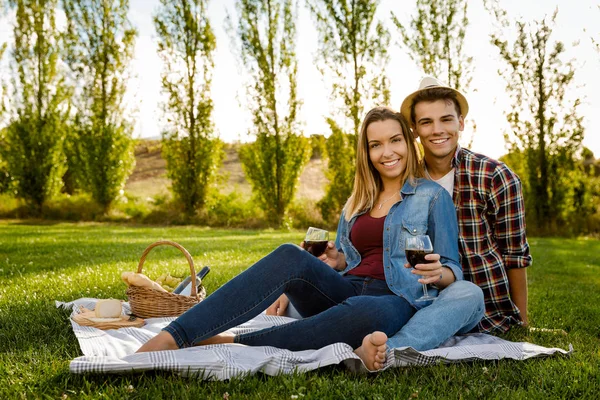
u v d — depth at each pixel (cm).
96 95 1747
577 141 1417
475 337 299
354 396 208
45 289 479
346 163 1570
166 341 239
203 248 906
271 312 351
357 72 1522
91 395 202
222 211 1711
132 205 1791
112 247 891
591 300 498
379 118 302
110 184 1783
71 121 1769
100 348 261
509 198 315
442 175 329
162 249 872
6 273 588
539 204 1473
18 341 289
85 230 1349
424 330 258
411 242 257
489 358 257
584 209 1459
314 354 240
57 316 347
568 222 1465
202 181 1723
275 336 255
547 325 371
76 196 1895
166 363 221
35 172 1823
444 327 262
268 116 1616
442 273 272
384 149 299
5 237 1085
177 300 337
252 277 254
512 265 325
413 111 323
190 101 1681
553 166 1451
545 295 517
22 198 1867
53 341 288
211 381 223
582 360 260
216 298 248
